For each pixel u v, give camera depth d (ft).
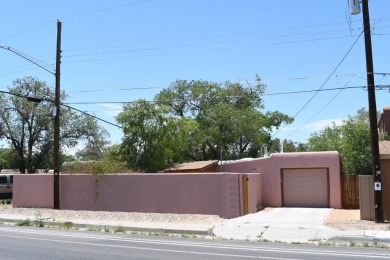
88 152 160.56
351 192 82.58
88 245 42.39
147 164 102.53
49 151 155.02
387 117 108.37
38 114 146.82
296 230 52.39
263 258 35.04
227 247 41.65
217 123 140.05
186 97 149.59
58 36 83.35
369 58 56.54
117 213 72.13
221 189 69.15
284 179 87.40
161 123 103.81
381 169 58.95
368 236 46.19
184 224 59.88
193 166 97.40
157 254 36.88
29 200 87.56
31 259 34.24
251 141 147.54
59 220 66.13
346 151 94.48
